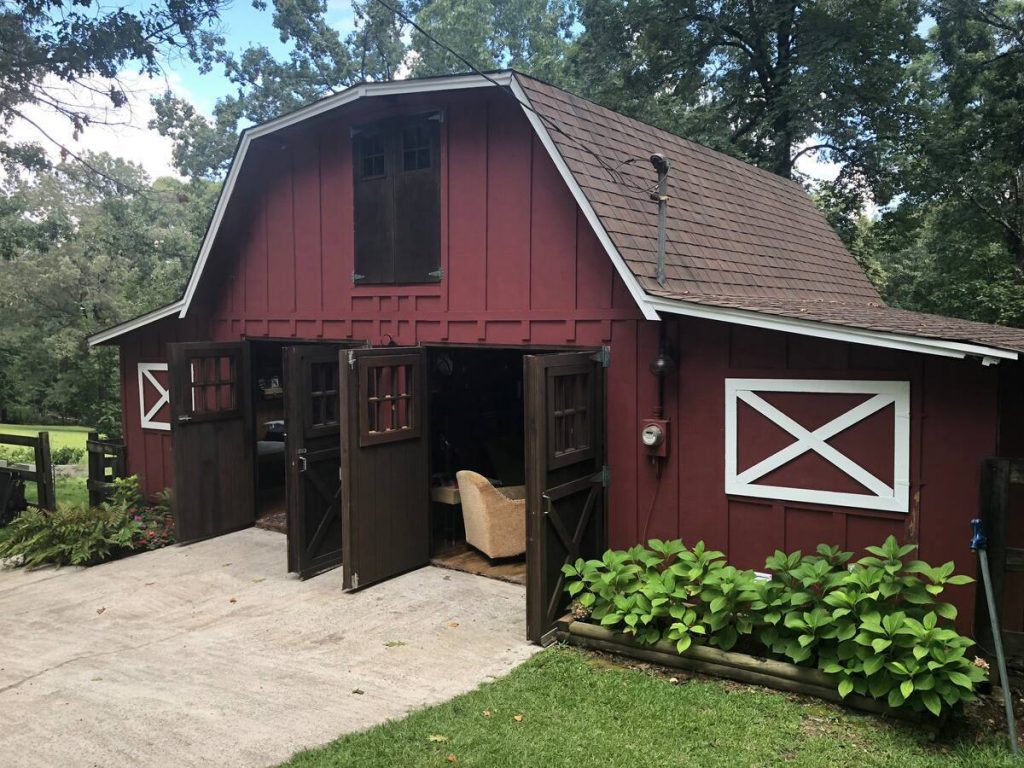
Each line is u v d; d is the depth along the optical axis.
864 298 10.41
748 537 5.82
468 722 4.27
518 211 6.82
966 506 4.91
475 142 7.05
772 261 8.83
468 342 7.19
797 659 4.55
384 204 7.74
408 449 7.29
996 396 4.79
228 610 6.42
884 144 18.53
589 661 5.20
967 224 19.09
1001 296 17.55
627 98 20.52
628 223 6.45
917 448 5.08
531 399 5.53
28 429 26.77
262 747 4.08
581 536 6.19
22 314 27.73
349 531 6.68
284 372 7.25
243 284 9.23
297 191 8.55
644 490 6.30
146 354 10.48
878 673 4.26
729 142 19.80
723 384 5.87
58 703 4.70
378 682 4.90
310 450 7.38
